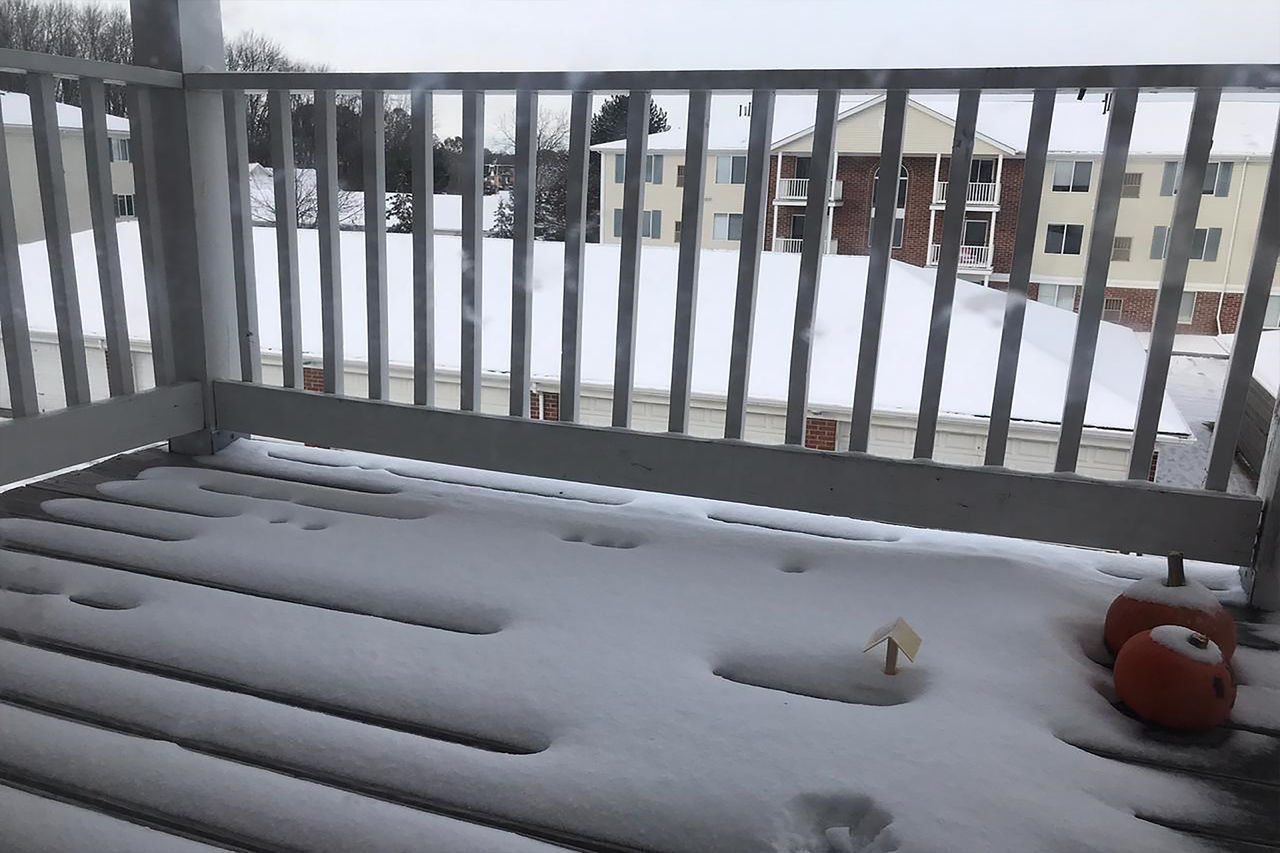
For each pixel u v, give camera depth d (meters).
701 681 1.26
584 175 1.92
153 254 2.18
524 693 1.23
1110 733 1.19
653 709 1.19
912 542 1.85
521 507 1.93
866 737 1.14
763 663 1.35
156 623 1.41
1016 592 1.57
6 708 1.19
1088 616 1.50
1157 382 1.68
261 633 1.39
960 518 1.80
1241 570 1.70
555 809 1.02
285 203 2.16
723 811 1.01
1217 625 1.32
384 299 2.16
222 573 1.61
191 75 2.11
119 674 1.26
